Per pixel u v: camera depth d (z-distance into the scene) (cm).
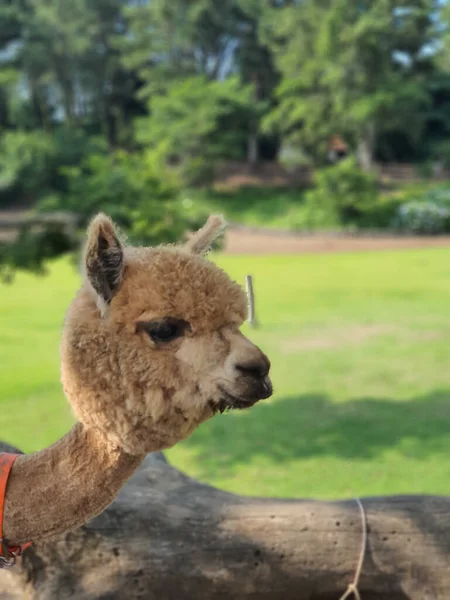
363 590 140
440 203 1714
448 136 2720
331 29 1995
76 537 135
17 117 2852
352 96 2062
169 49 2722
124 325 96
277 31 2334
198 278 97
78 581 135
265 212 2023
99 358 96
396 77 2100
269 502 145
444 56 2609
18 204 2220
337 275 892
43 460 104
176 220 361
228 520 140
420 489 255
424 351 469
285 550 138
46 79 2870
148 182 370
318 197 1773
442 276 848
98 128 3014
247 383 95
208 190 2277
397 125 2183
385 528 140
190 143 2139
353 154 2406
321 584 140
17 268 267
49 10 2702
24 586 135
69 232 261
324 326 561
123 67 2892
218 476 275
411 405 357
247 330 549
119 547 136
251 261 1091
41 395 381
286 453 297
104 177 362
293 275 905
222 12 2678
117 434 98
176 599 137
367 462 284
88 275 94
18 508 103
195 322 96
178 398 95
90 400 97
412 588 139
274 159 2870
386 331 536
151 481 149
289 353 473
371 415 343
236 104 2178
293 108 2255
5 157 2158
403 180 2364
